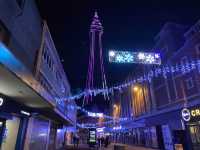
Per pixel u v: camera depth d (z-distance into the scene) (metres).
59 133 29.03
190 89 20.86
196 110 19.19
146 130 32.94
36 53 13.82
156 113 28.78
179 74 22.95
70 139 48.84
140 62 14.40
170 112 24.67
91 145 29.73
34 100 11.05
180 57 22.86
